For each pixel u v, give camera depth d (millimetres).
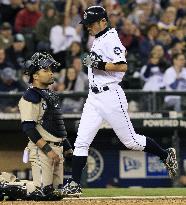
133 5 55688
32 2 51594
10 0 52062
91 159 42188
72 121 41594
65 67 48344
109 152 42250
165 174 42500
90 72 25156
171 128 42156
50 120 24016
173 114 42375
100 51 24719
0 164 40906
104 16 24906
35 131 23562
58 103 24359
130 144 25812
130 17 54125
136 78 47594
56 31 49594
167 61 48719
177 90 44312
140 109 42719
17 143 41250
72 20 51156
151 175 42500
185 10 56188
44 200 23984
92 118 25125
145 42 51188
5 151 41031
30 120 23531
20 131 41375
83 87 46031
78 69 46031
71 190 24422
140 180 42406
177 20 54781
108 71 24656
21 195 24000
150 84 47250
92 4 52969
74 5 51844
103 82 24859
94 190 33281
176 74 47250
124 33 51125
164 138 42531
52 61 24156
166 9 54125
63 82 45656
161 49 48062
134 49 51062
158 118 42125
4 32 48125
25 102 23609
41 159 23906
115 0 55750
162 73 47844
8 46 47812
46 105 23891
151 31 51719
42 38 49906
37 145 23672
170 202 22500
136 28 51875
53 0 54531
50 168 24062
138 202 22500
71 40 49656
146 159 42500
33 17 51656
